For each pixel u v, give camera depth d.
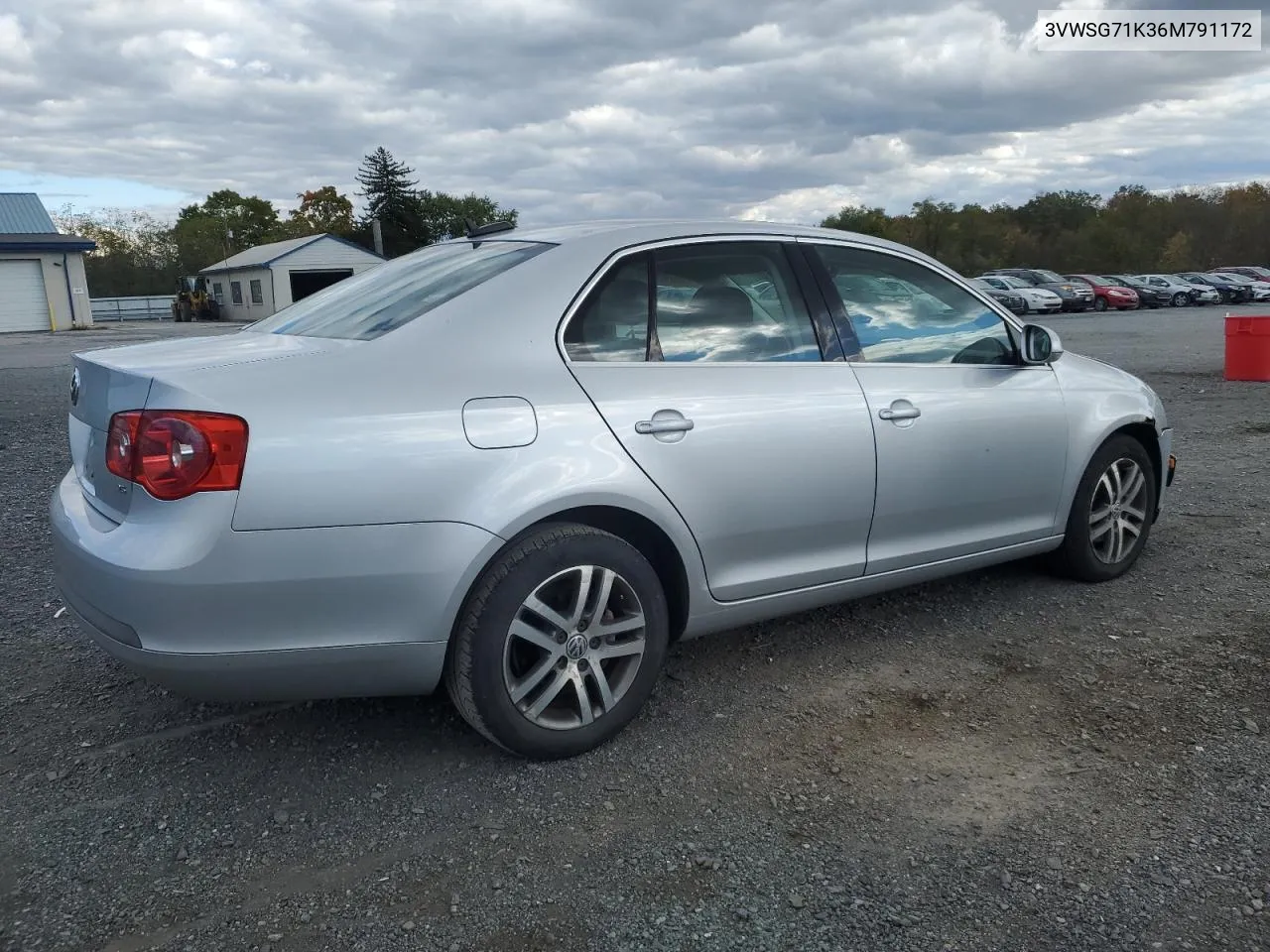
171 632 2.60
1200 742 3.13
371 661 2.79
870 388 3.68
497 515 2.84
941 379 3.92
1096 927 2.31
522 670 3.05
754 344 3.48
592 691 3.13
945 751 3.13
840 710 3.42
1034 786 2.91
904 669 3.74
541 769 3.07
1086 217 76.62
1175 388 12.16
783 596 3.56
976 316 4.17
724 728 3.31
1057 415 4.26
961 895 2.43
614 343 3.20
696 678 3.69
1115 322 29.53
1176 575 4.73
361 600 2.73
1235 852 2.57
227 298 49.97
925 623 4.20
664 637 3.24
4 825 2.79
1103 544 4.62
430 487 2.76
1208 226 71.19
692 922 2.36
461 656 2.91
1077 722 3.29
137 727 3.37
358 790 2.96
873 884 2.49
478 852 2.65
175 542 2.58
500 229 3.87
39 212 37.44
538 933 2.33
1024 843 2.63
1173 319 30.56
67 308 36.91
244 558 2.60
